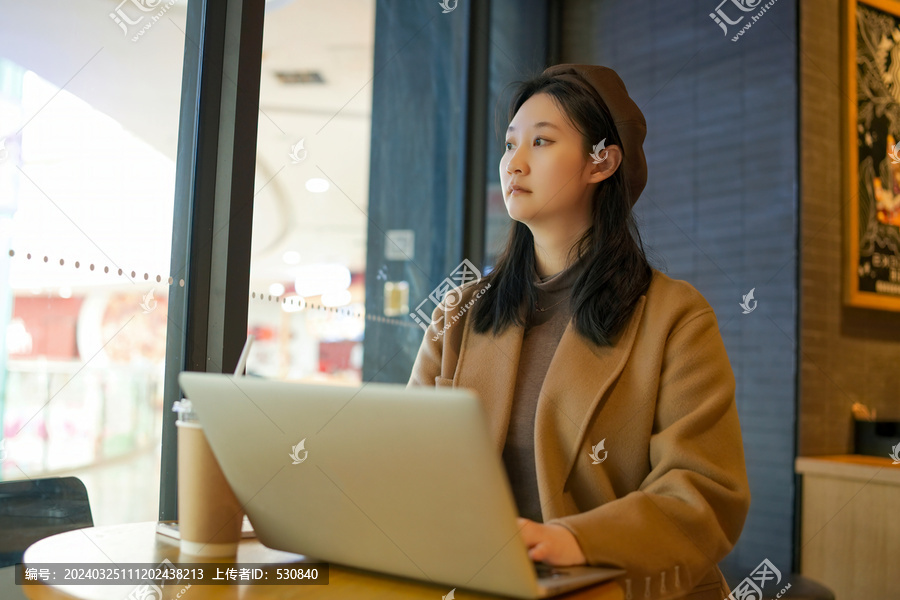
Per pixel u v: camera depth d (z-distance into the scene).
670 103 2.79
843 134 2.56
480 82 2.74
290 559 0.81
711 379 0.99
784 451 2.40
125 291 1.42
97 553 0.81
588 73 1.17
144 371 1.46
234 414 0.73
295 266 1.86
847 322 2.53
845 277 2.52
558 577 0.67
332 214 2.04
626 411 1.03
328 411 0.67
